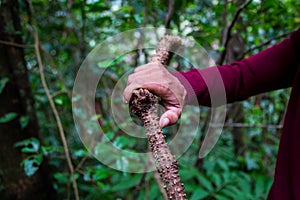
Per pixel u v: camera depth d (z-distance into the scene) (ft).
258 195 5.44
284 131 2.52
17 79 4.55
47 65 5.72
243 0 4.43
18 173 4.66
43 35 5.76
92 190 5.28
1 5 4.36
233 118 6.44
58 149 4.86
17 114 4.46
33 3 5.09
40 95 5.28
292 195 2.31
